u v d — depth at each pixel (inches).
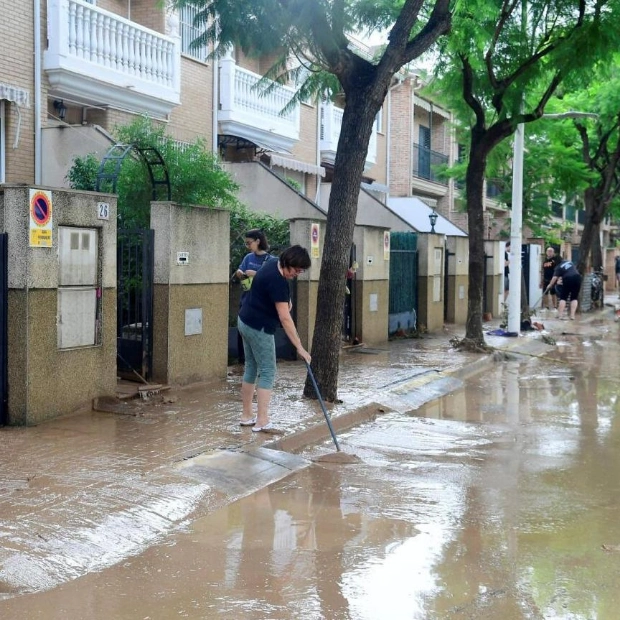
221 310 426.9
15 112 534.3
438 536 215.2
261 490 256.5
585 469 289.7
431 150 1263.5
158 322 390.3
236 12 370.3
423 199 1286.9
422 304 741.9
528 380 512.4
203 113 709.3
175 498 230.4
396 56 364.5
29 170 545.6
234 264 522.3
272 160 745.6
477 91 593.0
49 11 545.0
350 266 588.4
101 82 574.2
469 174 599.2
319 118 907.4
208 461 267.0
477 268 606.9
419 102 1191.6
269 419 335.9
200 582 181.0
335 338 378.9
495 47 562.3
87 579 180.7
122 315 399.5
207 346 417.4
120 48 592.7
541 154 984.3
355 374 478.3
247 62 786.8
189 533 213.0
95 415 331.9
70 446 279.0
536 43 581.3
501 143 737.0
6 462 255.9
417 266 740.7
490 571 190.2
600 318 1015.6
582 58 529.0
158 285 389.4
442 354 585.3
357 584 181.3
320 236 532.7
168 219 385.7
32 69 542.9
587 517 234.1
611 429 360.8
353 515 232.5
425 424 367.2
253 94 759.7
